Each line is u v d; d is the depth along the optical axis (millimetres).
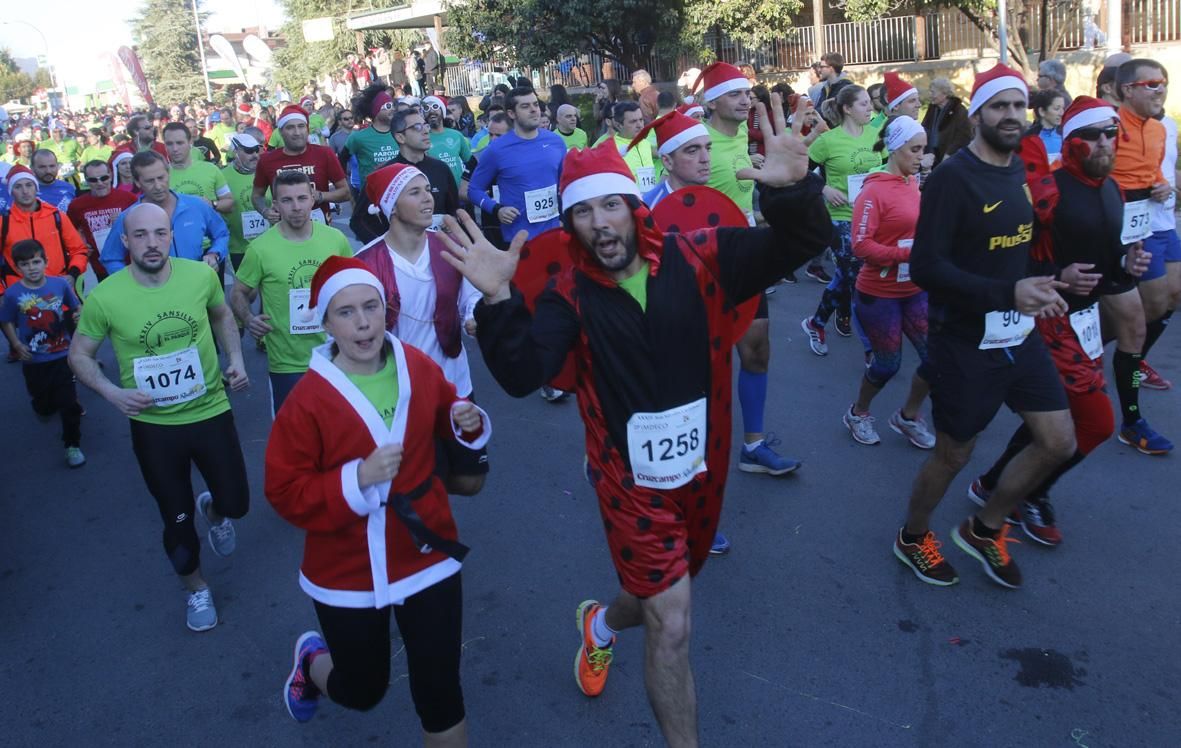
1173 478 5320
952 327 4125
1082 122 4570
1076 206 4570
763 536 5047
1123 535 4801
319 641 3506
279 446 2932
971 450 4250
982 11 17172
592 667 3824
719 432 3240
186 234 6621
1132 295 5398
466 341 9500
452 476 3238
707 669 3982
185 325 4512
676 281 3090
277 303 5180
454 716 3104
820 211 2986
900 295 5715
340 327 2922
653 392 3070
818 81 13836
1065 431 4102
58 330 6832
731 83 5812
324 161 8727
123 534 5820
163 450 4523
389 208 4562
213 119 29000
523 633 4367
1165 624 4086
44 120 43344
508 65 23656
